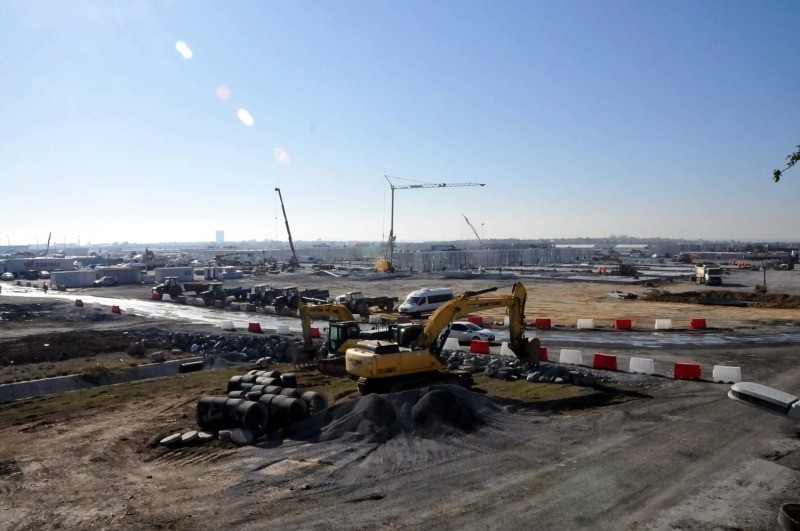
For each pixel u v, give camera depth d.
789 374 26.38
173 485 14.30
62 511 12.94
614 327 42.94
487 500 12.88
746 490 13.26
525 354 27.52
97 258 165.38
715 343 35.38
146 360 34.34
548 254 183.25
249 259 181.75
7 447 17.73
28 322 51.59
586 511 12.25
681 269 120.75
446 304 25.39
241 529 11.73
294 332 43.94
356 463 15.36
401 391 21.48
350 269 128.12
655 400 21.48
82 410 22.16
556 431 17.84
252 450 16.83
